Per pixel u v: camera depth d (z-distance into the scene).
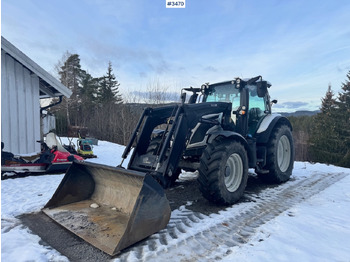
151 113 3.41
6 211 3.00
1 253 2.01
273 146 4.40
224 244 2.21
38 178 4.79
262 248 2.12
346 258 1.96
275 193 3.98
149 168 2.97
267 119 4.53
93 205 2.98
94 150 10.44
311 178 5.21
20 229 2.52
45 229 2.51
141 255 2.02
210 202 3.46
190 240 2.29
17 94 6.98
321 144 24.02
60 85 8.19
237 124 4.04
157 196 2.36
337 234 2.41
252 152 3.95
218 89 4.73
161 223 2.39
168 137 2.87
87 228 2.44
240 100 4.06
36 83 7.80
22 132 7.16
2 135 6.44
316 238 2.32
